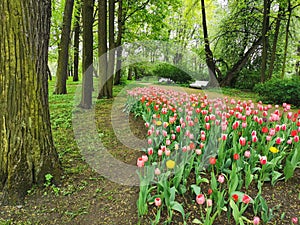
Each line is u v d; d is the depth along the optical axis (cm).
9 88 277
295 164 295
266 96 988
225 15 1862
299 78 953
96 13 1488
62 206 276
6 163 283
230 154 324
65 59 1191
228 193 263
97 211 267
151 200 261
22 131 288
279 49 1698
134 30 1485
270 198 272
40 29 287
